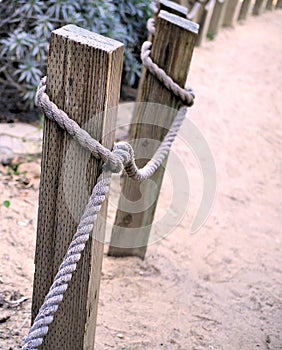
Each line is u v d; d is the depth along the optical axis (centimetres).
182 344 213
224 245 290
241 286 258
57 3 344
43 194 146
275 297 254
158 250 272
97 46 126
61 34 128
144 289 242
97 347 201
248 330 229
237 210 327
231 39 623
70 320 162
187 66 209
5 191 292
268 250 293
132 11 388
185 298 242
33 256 246
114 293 235
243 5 682
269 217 327
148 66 208
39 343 139
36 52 340
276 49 624
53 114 133
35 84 349
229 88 494
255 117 454
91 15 356
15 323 204
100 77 129
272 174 379
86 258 152
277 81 537
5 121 356
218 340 219
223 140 405
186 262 268
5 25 366
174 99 216
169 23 202
